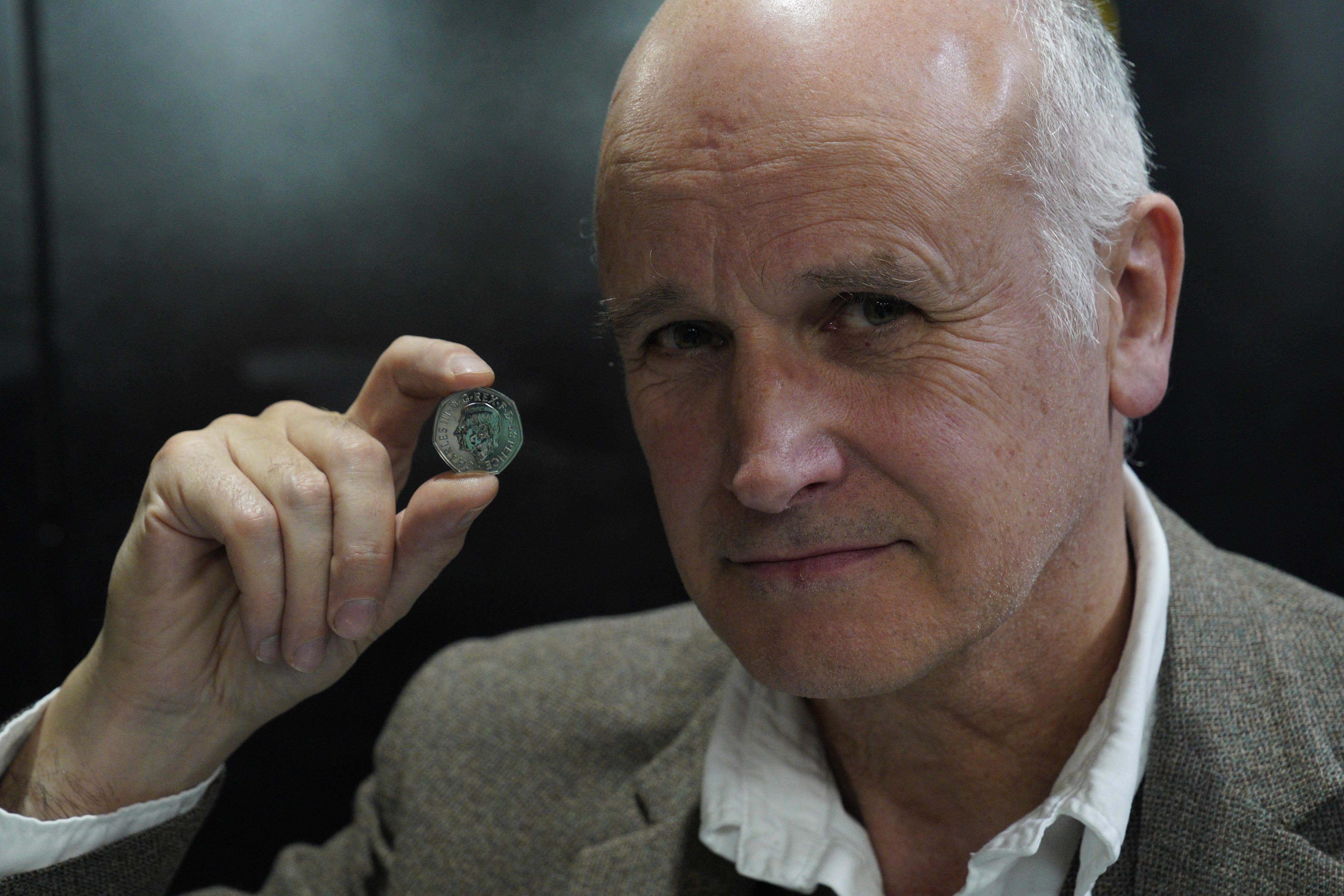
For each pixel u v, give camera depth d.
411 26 2.18
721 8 1.02
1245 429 2.04
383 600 1.15
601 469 2.29
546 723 1.56
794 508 1.02
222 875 2.29
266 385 2.21
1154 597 1.18
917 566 1.03
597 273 2.23
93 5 2.11
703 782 1.33
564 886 1.41
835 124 0.96
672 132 1.01
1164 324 1.17
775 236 0.97
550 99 2.19
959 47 1.00
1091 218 1.08
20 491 2.17
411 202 2.21
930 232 0.97
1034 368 1.03
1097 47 1.15
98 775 1.25
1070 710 1.20
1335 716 1.12
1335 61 1.92
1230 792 1.07
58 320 2.16
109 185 2.15
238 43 2.15
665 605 2.31
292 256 2.20
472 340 2.24
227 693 1.27
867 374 1.00
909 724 1.21
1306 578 2.04
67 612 2.21
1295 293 1.99
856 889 1.21
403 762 1.61
